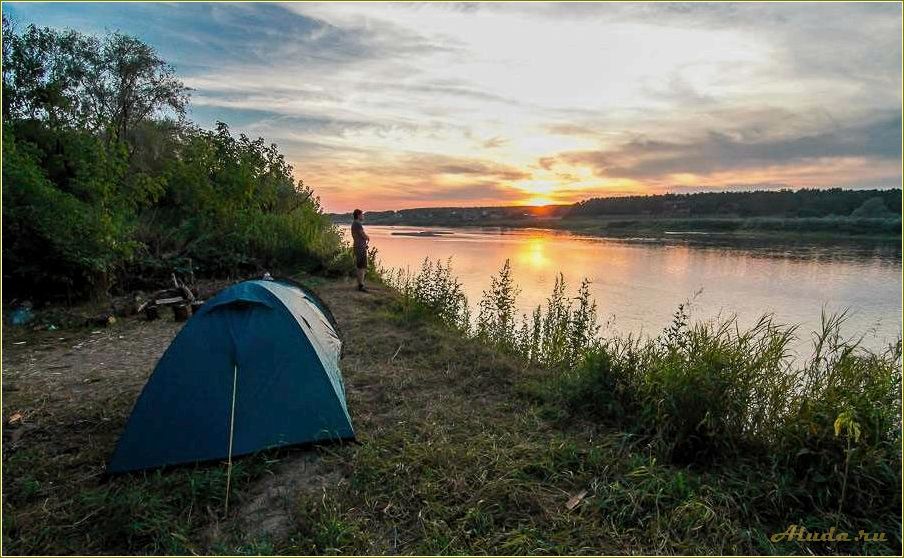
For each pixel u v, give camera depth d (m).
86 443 4.21
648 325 11.62
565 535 3.11
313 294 7.09
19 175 8.24
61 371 5.96
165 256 11.21
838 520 3.21
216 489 3.50
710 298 15.16
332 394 4.26
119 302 9.06
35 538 3.03
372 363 6.38
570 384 5.20
